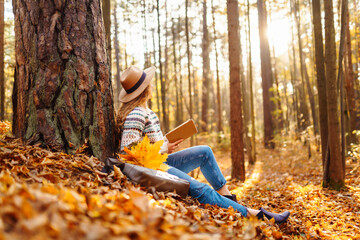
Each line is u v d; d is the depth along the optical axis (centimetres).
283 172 959
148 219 126
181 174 265
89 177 216
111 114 290
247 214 260
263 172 1030
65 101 262
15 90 278
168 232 119
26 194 115
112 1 2150
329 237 290
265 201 466
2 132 351
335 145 554
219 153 1717
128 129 265
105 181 221
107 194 172
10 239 85
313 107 1471
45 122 256
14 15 281
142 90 283
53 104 261
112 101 295
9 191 116
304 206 427
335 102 553
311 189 562
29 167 204
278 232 237
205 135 2233
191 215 193
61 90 263
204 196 258
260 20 1716
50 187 140
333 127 555
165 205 199
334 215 378
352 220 358
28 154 221
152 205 179
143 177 226
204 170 294
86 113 270
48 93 259
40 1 268
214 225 194
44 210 109
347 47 1008
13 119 277
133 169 232
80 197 137
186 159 288
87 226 105
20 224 92
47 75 261
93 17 284
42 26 266
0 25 728
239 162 837
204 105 2472
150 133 281
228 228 195
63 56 265
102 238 99
